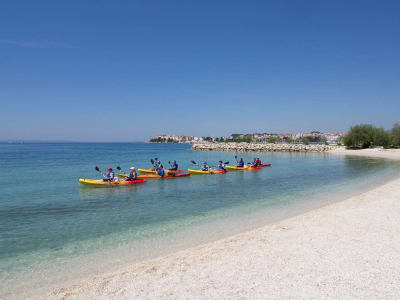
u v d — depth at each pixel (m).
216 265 8.34
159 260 8.89
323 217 13.17
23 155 74.62
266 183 25.86
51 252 9.85
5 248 10.27
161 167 30.14
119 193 21.02
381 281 7.17
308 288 6.91
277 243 10.00
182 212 15.31
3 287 7.45
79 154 81.12
